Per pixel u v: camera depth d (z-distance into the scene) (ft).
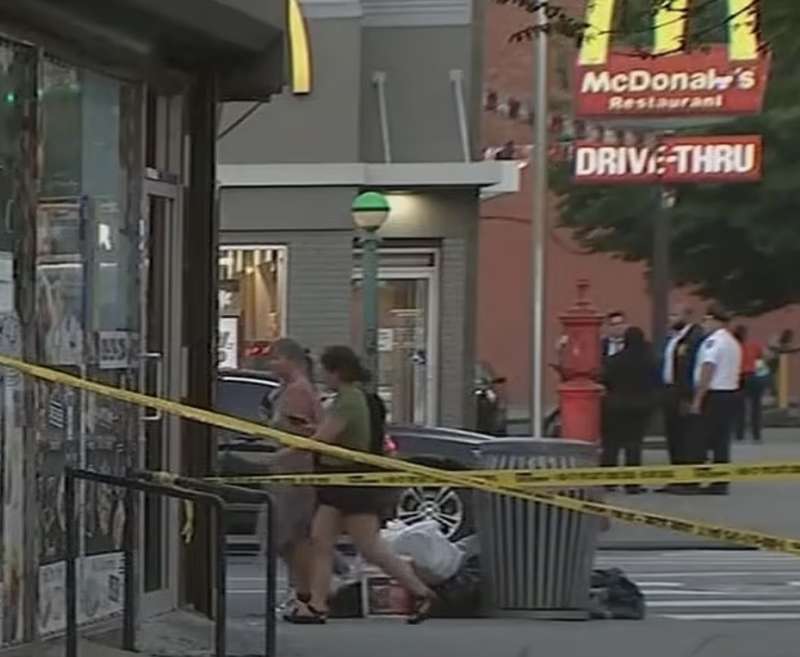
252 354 242.58
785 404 417.69
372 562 125.90
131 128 108.78
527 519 128.57
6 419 95.09
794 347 421.59
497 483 106.52
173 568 115.44
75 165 102.83
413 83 245.65
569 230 411.34
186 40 107.65
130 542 100.42
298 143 241.14
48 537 99.66
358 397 122.42
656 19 146.92
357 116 241.55
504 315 413.59
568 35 129.29
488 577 130.31
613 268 415.44
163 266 115.65
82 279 103.19
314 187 240.94
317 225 241.55
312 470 122.83
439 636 119.34
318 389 149.28
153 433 113.50
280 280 242.78
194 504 106.42
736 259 391.86
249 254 243.19
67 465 101.30
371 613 131.75
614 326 256.32
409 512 162.40
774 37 132.05
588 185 337.93
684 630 126.11
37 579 97.96
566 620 128.98
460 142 245.45
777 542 96.43
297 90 239.09
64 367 101.09
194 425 116.37
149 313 114.11
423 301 246.68
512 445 123.34
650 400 235.61
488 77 362.74
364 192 234.79
